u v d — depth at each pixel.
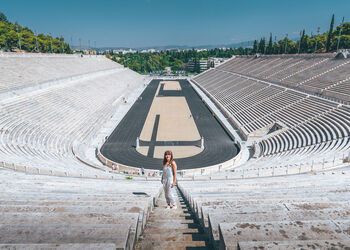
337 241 3.56
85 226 4.70
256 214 5.34
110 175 27.02
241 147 41.12
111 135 48.00
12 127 35.09
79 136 43.09
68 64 88.75
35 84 55.09
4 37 104.88
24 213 5.82
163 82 133.88
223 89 87.75
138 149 41.62
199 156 39.09
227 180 19.69
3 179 16.09
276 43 145.62
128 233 4.50
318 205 6.22
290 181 15.40
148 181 22.98
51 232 4.47
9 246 3.52
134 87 106.06
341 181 14.52
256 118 51.53
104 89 78.81
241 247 3.40
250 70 98.50
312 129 38.00
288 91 57.97
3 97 42.94
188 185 17.25
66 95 56.62
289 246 3.42
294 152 33.19
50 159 29.86
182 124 55.56
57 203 8.02
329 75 58.56
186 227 6.34
